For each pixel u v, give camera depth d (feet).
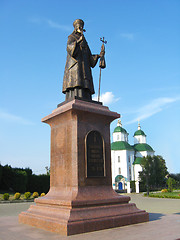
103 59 29.76
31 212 24.09
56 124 26.89
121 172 187.42
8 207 54.65
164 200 78.33
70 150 24.08
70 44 27.84
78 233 19.10
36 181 106.22
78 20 29.30
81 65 28.14
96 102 27.66
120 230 20.21
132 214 23.25
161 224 22.74
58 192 24.16
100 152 25.13
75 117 24.38
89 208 21.20
